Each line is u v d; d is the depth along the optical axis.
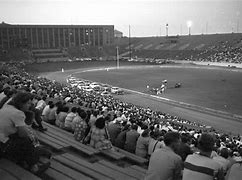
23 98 7.28
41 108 17.91
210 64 133.12
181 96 65.62
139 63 151.12
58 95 33.78
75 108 15.70
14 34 173.75
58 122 16.11
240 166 5.93
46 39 187.38
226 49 148.12
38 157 7.50
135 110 40.84
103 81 91.25
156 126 22.70
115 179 8.23
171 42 186.12
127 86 81.00
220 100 60.41
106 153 11.57
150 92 71.25
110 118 21.36
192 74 104.12
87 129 12.95
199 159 5.52
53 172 7.82
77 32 197.88
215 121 44.84
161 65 139.50
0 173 6.36
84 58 175.88
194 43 173.12
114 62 158.50
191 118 46.72
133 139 13.36
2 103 9.41
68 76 105.44
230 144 20.28
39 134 12.65
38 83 52.34
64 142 11.74
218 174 5.34
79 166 9.11
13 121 7.00
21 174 6.38
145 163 11.34
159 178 5.68
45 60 161.50
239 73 103.12
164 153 5.88
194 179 5.36
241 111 51.06
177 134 6.14
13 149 7.09
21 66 136.75
